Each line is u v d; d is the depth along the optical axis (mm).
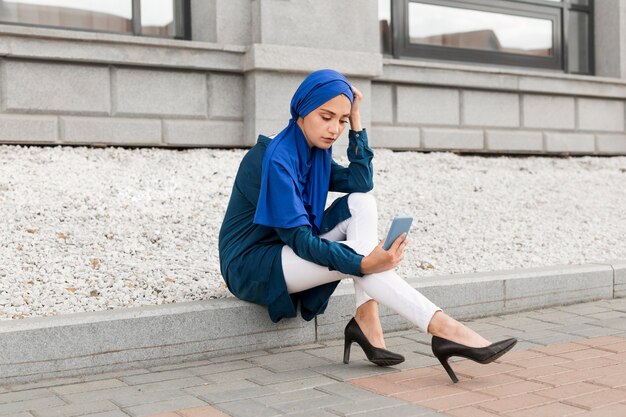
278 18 7273
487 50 9727
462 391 2754
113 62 6594
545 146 9328
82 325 3029
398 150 8234
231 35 7273
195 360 3271
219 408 2592
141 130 6801
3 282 3607
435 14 9297
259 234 3154
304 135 3039
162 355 3197
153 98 6859
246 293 3234
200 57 6984
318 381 2922
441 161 8000
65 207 4914
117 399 2715
